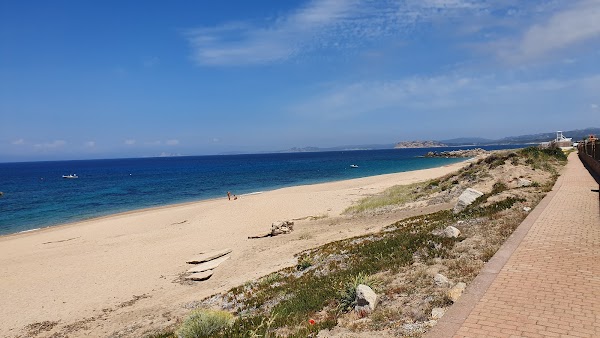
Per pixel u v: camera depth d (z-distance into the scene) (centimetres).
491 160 3073
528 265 830
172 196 5834
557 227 1143
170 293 1677
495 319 596
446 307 696
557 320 581
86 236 3017
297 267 1530
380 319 714
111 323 1391
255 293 1316
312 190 4822
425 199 2797
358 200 3584
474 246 1047
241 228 2848
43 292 1800
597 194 1738
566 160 3947
